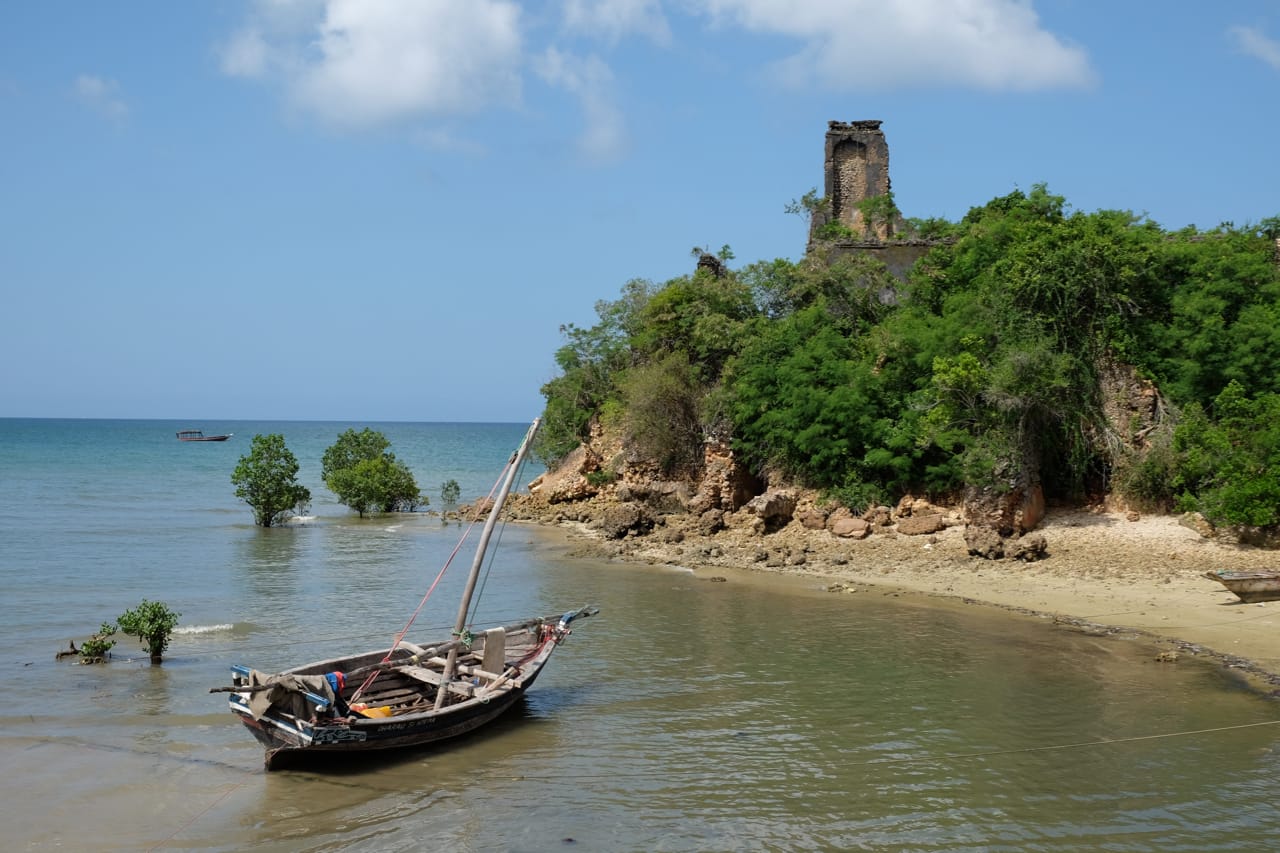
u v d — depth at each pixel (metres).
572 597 28.38
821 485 37.72
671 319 47.00
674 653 22.02
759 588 29.66
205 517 49.06
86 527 43.84
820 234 53.28
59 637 22.55
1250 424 29.38
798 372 37.59
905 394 36.53
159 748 15.70
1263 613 24.33
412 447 158.50
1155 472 31.25
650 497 42.50
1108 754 15.64
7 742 15.85
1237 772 14.87
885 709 17.95
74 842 12.54
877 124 56.84
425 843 12.62
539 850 12.44
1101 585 27.62
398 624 24.62
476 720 16.59
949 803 13.80
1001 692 18.94
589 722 17.30
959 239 44.75
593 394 54.62
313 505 57.38
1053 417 33.19
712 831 12.96
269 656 21.22
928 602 27.23
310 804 13.74
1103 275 33.00
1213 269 33.50
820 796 14.06
